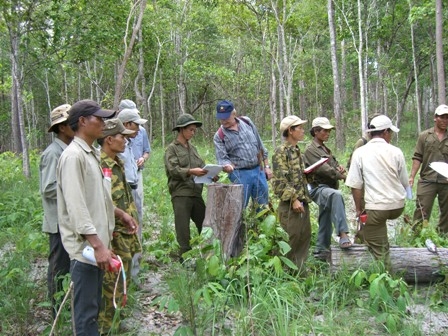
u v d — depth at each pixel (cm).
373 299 443
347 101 3678
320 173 544
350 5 2241
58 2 1416
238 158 578
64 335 386
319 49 3253
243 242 516
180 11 2694
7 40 2252
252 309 395
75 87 3669
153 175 1323
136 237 439
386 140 524
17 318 412
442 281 514
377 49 2658
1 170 1586
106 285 397
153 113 3828
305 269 519
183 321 429
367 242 508
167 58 2755
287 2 2362
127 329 421
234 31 2523
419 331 398
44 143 4325
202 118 3744
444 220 680
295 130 519
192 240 482
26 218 770
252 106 3806
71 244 331
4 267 506
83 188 325
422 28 2467
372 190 493
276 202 689
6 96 3762
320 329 390
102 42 1549
